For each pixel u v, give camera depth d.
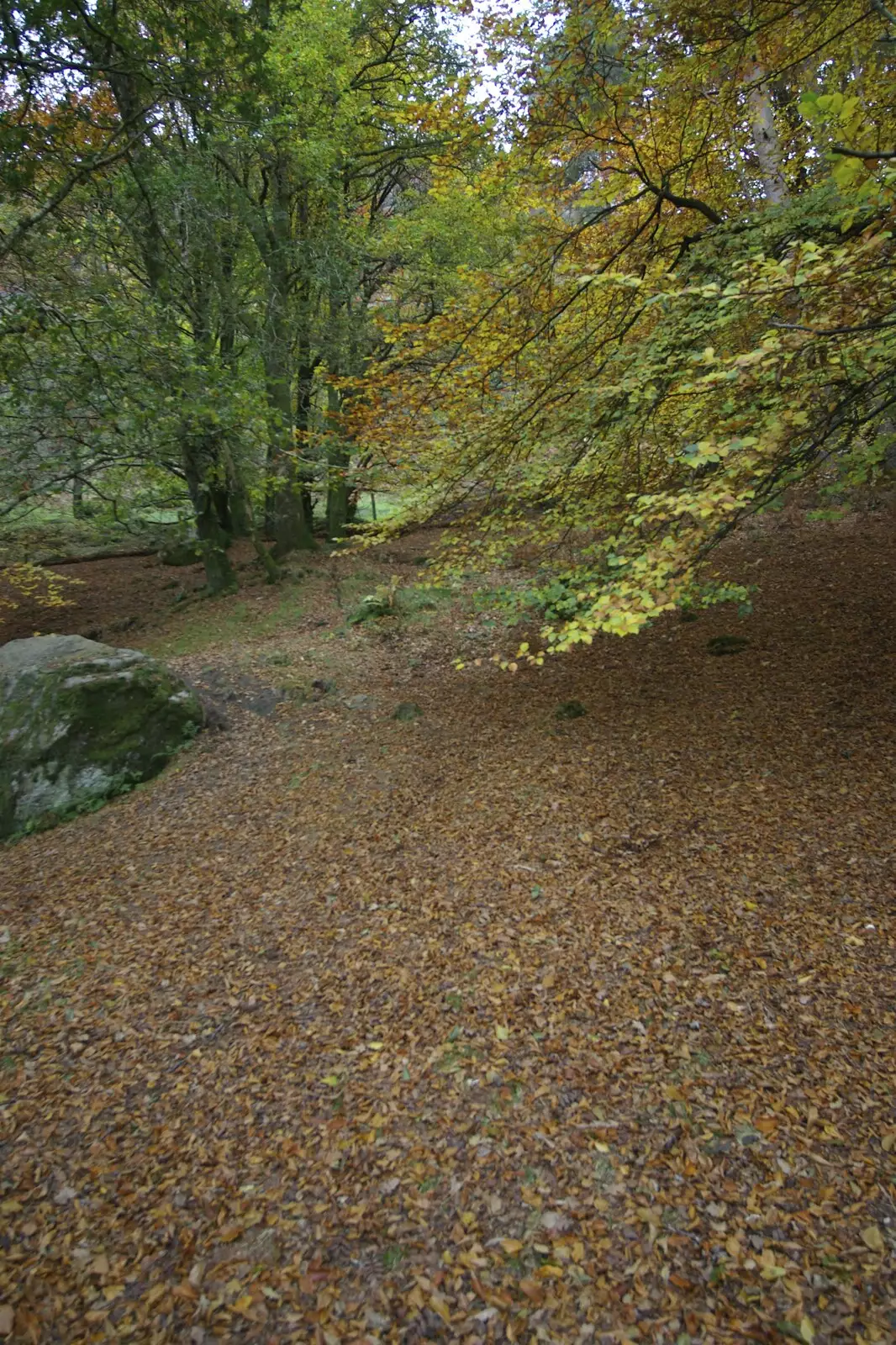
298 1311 2.84
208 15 7.42
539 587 7.45
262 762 8.79
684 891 4.89
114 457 11.28
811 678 7.46
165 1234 3.21
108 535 15.86
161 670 9.57
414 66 15.17
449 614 12.95
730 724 6.98
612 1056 3.80
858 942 4.17
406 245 14.95
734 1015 3.90
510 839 5.93
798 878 4.78
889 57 6.80
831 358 4.07
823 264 3.77
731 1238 2.88
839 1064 3.51
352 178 16.92
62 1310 2.91
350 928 5.24
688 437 5.54
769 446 3.72
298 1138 3.63
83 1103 4.03
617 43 6.18
